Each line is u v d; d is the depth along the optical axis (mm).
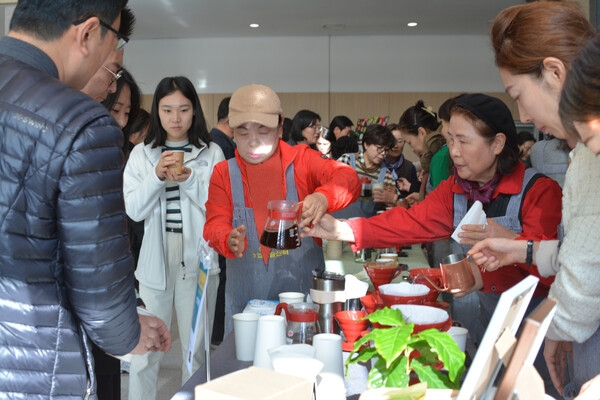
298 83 9852
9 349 1328
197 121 3336
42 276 1325
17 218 1293
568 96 1061
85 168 1298
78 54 1412
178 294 3332
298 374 1310
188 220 3277
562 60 1503
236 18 8508
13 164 1285
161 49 9875
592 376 1515
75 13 1370
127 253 1405
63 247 1321
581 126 1070
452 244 2705
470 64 9664
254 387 1088
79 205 1296
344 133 6145
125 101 2537
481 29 9242
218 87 9898
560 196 2098
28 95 1301
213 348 4332
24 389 1345
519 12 1585
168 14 8234
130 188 3297
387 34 9648
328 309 2068
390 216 2389
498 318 906
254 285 2490
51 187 1289
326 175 2467
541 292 2080
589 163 1481
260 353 1734
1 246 1294
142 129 4180
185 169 3061
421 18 8516
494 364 1026
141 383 3248
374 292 2291
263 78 9859
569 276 1455
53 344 1351
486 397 1042
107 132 1345
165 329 1682
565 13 1538
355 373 1810
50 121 1287
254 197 2482
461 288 1972
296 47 9812
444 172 3879
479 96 2117
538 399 1000
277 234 2018
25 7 1380
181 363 4207
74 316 1386
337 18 8516
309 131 5398
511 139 2115
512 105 9531
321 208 2219
